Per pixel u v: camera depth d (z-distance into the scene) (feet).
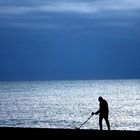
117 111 276.82
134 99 417.69
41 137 73.92
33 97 494.18
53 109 305.32
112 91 633.61
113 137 71.82
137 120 213.25
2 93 639.35
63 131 79.30
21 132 79.05
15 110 301.43
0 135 76.84
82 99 437.58
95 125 187.42
